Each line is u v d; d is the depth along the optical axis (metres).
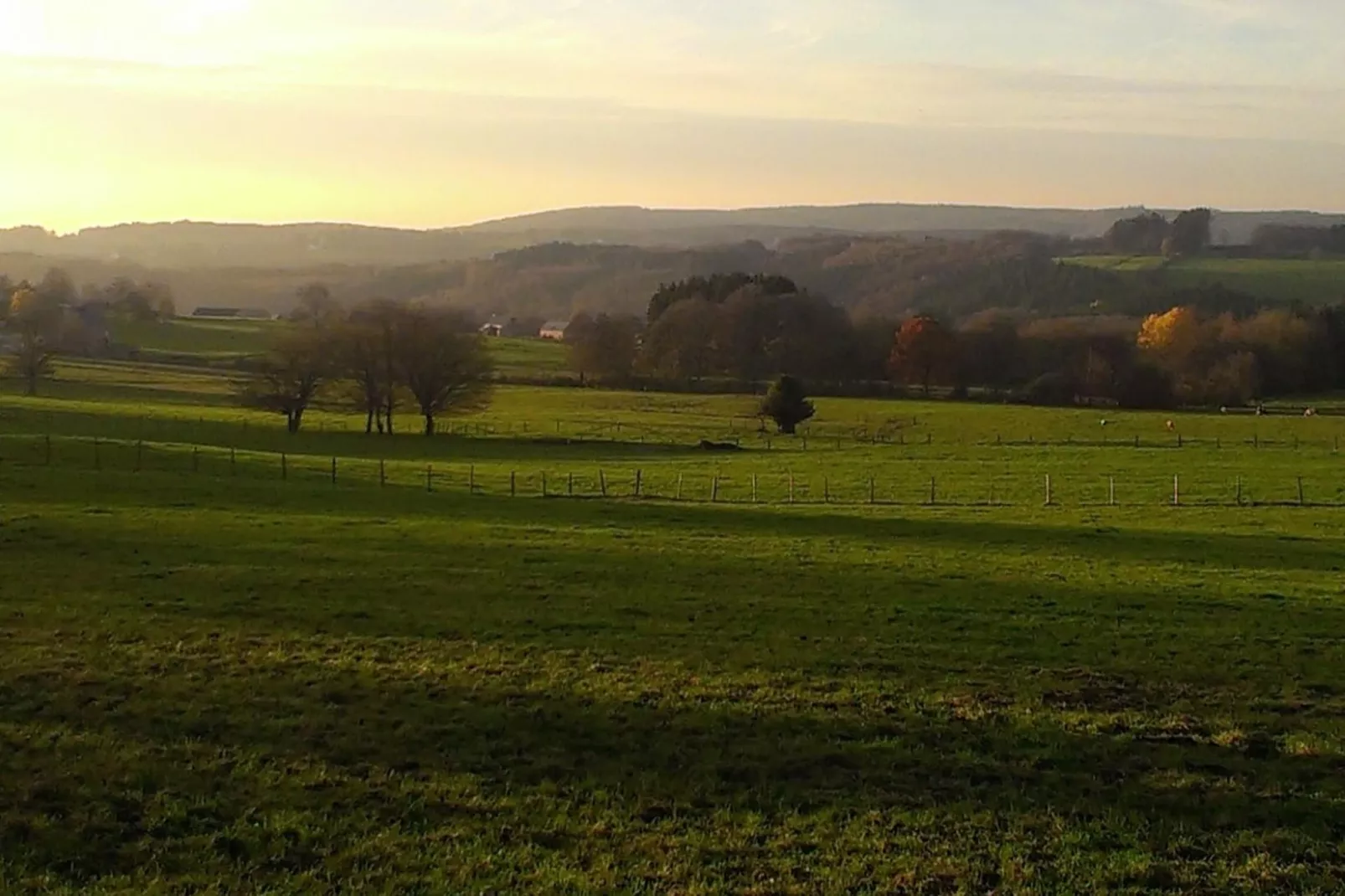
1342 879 13.75
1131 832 15.00
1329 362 123.19
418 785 16.11
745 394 122.56
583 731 18.39
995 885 13.55
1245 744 18.34
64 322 140.88
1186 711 20.11
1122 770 17.16
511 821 15.07
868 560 34.72
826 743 18.05
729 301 141.12
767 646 23.94
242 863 13.76
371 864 13.77
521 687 20.50
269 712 18.91
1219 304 162.50
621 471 66.88
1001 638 25.00
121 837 14.31
